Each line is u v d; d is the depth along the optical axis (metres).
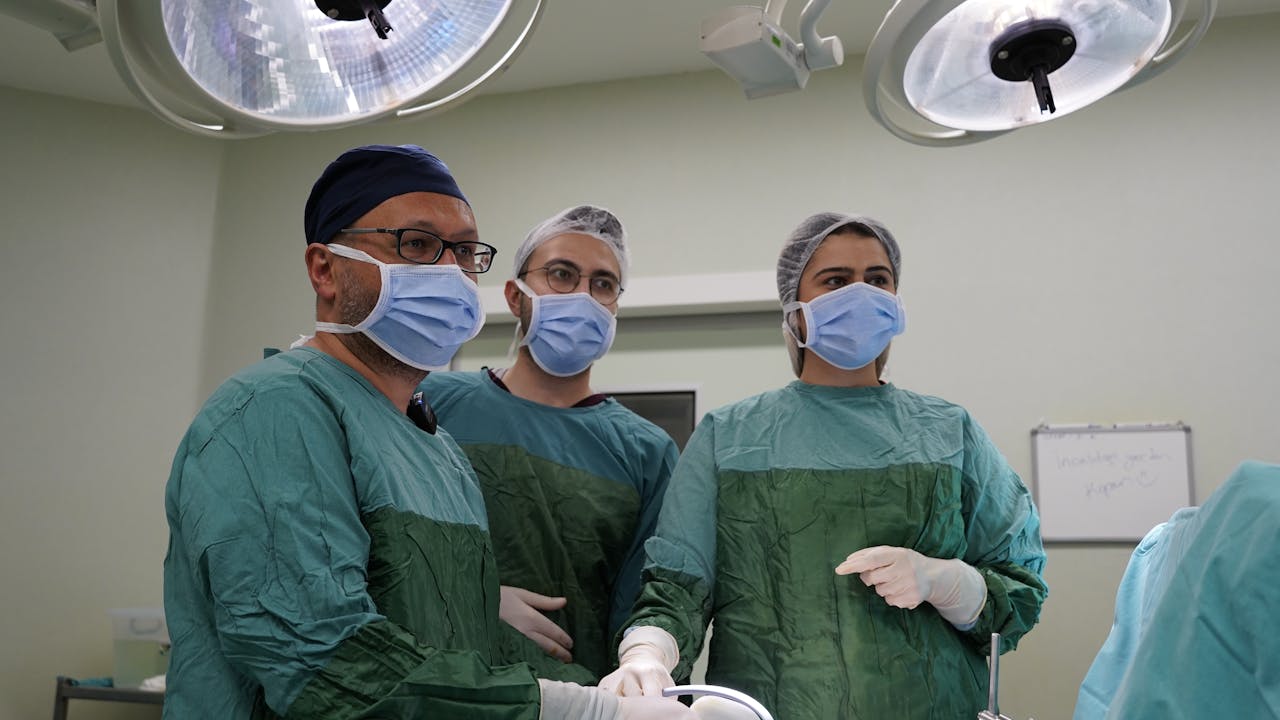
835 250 1.72
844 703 1.46
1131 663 0.89
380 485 1.19
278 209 3.45
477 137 3.37
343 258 1.31
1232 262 2.76
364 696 1.01
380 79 1.09
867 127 3.08
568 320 1.89
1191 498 2.66
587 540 1.83
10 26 2.94
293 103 1.08
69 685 2.79
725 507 1.64
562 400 1.97
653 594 1.54
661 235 3.15
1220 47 2.88
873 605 1.51
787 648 1.51
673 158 3.20
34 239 3.26
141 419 3.27
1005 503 1.64
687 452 1.74
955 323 2.90
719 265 3.09
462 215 1.37
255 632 1.02
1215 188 2.81
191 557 1.07
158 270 3.38
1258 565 0.79
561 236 1.95
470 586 1.30
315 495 1.11
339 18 1.02
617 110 3.28
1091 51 1.15
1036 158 2.95
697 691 1.19
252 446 1.11
